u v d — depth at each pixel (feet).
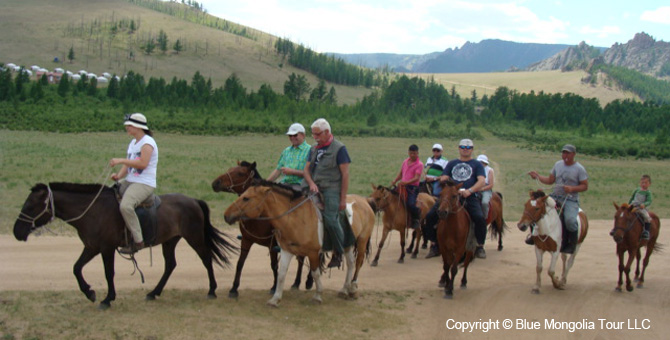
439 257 40.11
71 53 550.77
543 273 35.81
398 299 27.78
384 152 195.42
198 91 365.40
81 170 85.46
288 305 25.34
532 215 29.48
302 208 24.41
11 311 21.85
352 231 26.40
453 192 27.94
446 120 361.30
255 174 29.07
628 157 220.64
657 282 34.47
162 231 24.26
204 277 30.01
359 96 632.38
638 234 31.53
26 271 28.53
